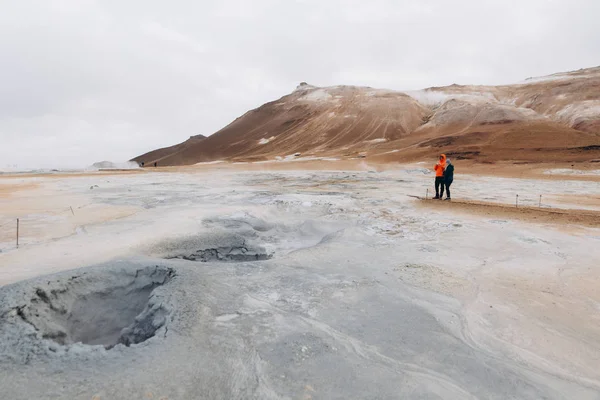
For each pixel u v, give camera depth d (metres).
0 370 2.62
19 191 15.56
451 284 4.54
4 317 3.27
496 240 6.75
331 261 5.48
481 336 3.33
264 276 4.75
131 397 2.38
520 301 4.08
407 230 7.66
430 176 25.94
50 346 2.96
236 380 2.61
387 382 2.63
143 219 8.75
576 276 4.86
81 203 11.68
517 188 17.02
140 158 114.56
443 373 2.76
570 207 11.11
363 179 23.19
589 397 2.55
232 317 3.57
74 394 2.38
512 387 2.62
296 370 2.74
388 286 4.44
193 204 11.25
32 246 6.29
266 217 9.62
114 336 4.24
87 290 4.34
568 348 3.15
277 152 71.56
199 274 4.55
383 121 75.31
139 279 4.70
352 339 3.22
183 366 2.73
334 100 96.44
